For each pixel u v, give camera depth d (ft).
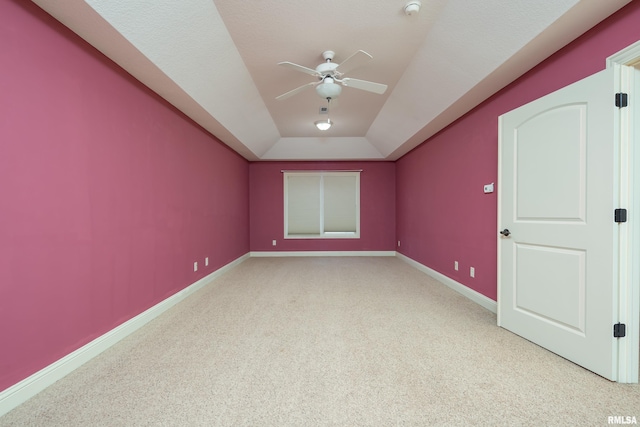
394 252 22.97
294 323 8.82
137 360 6.57
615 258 5.56
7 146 4.94
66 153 6.08
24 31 5.21
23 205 5.20
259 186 22.77
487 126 10.15
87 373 6.03
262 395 5.29
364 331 8.21
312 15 7.76
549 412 4.78
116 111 7.59
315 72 8.91
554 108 6.67
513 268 7.95
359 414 4.78
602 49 6.07
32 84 5.36
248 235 22.31
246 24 8.10
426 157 15.94
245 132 15.43
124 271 7.89
